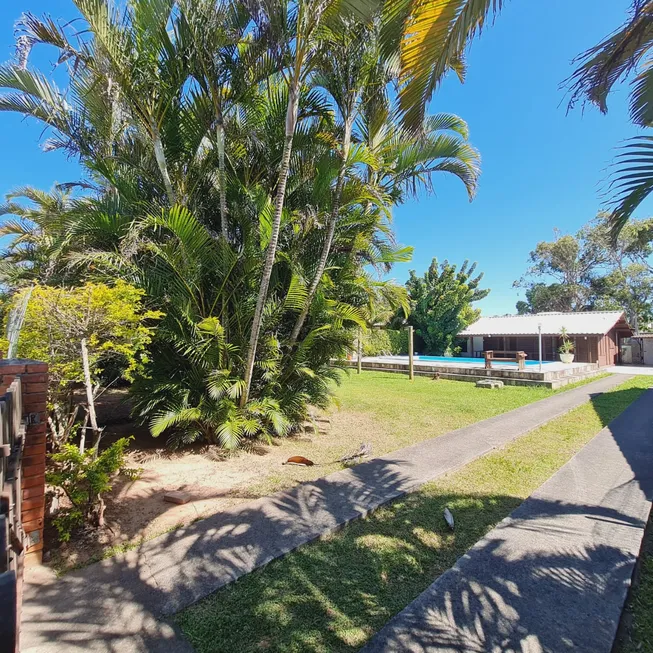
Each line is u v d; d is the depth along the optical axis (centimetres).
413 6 224
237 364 561
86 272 539
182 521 335
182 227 461
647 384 1298
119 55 443
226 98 524
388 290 705
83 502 312
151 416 574
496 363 1839
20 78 477
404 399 1006
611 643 192
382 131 567
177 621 213
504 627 204
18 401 245
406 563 271
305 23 402
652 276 2659
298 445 586
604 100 299
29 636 199
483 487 409
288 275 621
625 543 287
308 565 269
